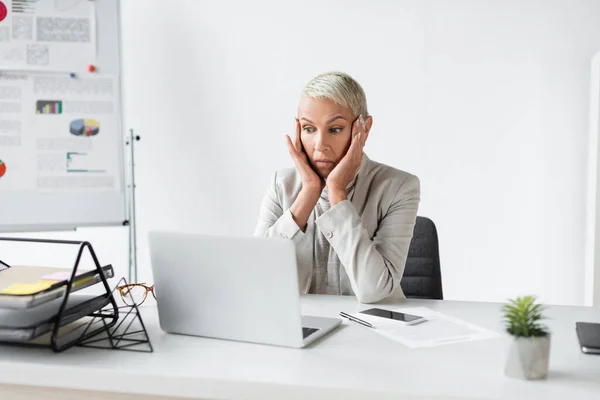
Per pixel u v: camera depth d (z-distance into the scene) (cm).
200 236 115
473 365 104
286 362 105
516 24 267
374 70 280
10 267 133
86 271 121
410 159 281
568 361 106
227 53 290
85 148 214
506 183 273
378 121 282
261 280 112
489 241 277
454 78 274
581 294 270
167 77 294
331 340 119
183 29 292
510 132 271
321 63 284
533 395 90
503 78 270
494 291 278
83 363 105
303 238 172
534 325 98
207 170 296
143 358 108
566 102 265
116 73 218
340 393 93
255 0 286
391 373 100
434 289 185
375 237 167
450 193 279
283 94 288
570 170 267
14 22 211
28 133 211
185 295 120
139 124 298
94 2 216
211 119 294
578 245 269
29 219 210
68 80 214
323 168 165
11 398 108
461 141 276
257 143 292
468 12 270
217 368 102
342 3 280
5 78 210
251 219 295
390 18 277
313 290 175
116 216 216
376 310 141
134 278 298
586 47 262
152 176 299
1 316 110
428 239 188
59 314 110
